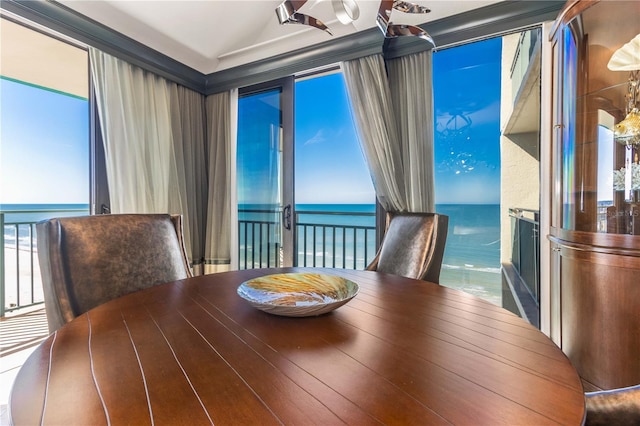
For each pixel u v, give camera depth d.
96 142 2.42
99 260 1.29
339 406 0.51
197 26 2.45
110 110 2.36
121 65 2.44
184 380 0.59
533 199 2.27
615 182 1.71
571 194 1.84
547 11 1.99
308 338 0.79
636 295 1.43
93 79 2.33
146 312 0.98
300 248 3.78
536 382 0.59
